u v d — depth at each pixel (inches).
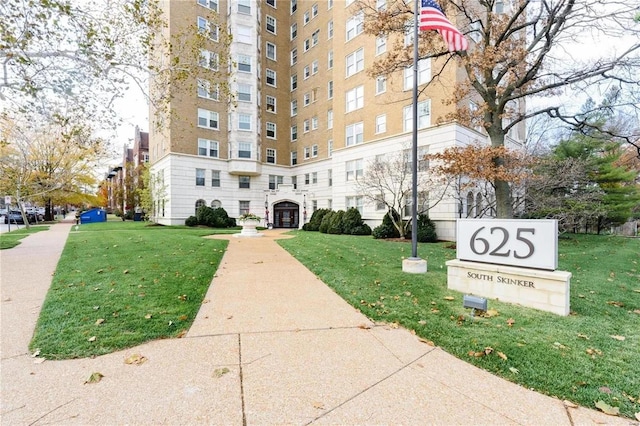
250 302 200.7
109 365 121.3
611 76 374.3
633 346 136.8
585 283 251.3
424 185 621.9
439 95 647.1
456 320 166.7
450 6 504.1
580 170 571.8
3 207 1540.4
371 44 789.9
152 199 990.4
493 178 415.5
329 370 119.1
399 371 118.8
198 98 976.3
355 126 834.8
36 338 141.8
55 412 93.5
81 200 1250.0
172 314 173.0
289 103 1201.4
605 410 95.7
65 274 254.8
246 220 636.1
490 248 207.2
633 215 919.7
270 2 1158.3
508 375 115.5
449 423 90.4
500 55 386.6
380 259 343.9
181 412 94.0
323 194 1040.8
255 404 98.1
